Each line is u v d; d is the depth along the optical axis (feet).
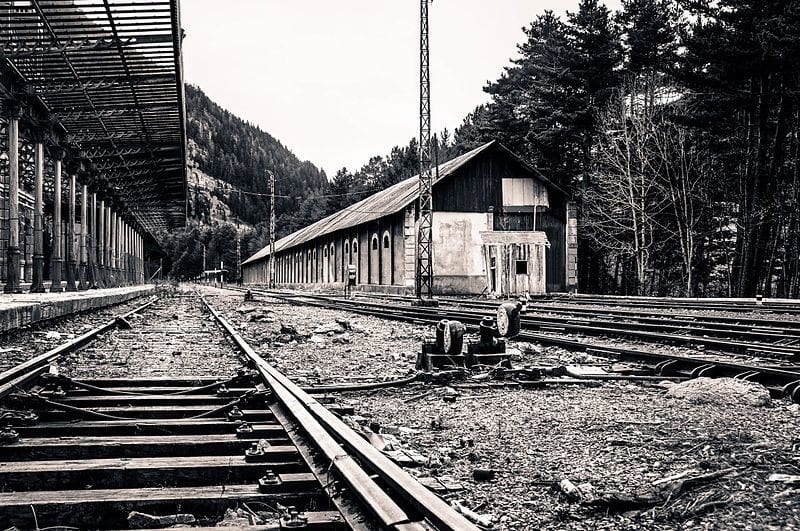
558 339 40.40
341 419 19.74
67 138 92.63
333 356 38.04
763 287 137.39
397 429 19.15
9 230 69.51
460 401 24.09
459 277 134.00
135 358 34.99
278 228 520.42
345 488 11.68
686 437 18.26
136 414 19.84
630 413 21.77
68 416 19.10
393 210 131.95
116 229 160.25
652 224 138.51
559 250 138.92
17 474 13.02
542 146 158.92
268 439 15.94
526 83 182.80
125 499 11.50
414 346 42.88
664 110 136.46
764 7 101.09
